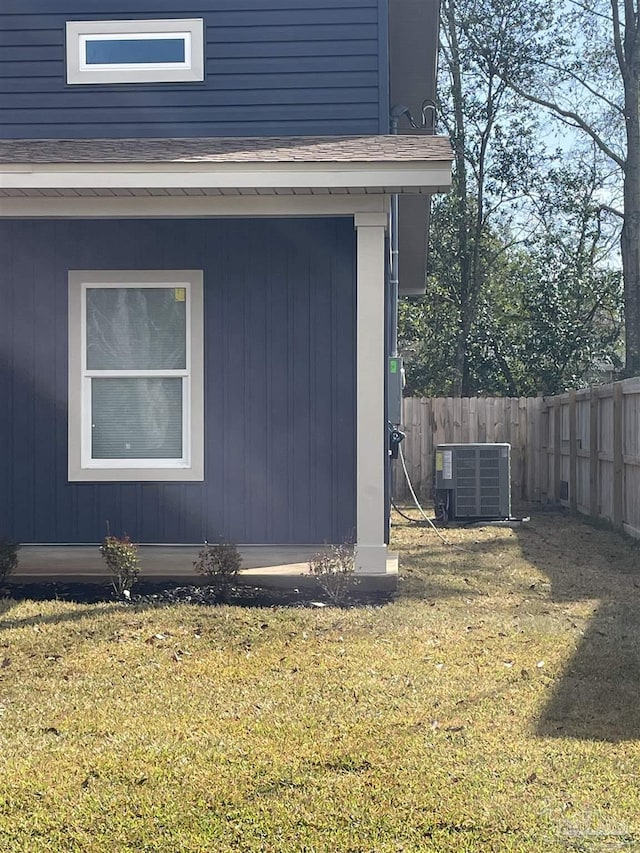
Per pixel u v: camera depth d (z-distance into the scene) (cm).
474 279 2667
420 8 1030
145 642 669
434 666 614
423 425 1814
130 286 955
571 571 965
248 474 950
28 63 959
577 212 2675
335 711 535
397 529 1327
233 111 952
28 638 676
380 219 835
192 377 950
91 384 959
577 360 2622
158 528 956
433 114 1312
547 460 1750
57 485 955
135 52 955
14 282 957
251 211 840
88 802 428
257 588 841
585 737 502
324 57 948
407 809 420
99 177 802
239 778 450
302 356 948
